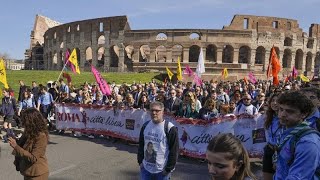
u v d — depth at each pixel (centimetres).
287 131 369
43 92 1712
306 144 339
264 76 7881
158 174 658
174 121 1216
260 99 1301
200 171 1051
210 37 7881
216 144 269
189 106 1312
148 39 7981
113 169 1060
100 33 8531
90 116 1547
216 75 7194
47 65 10425
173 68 7625
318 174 339
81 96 1814
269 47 8200
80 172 1023
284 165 362
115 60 8694
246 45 8025
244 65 7769
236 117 1141
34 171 601
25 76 4272
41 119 611
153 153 656
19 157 616
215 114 1195
